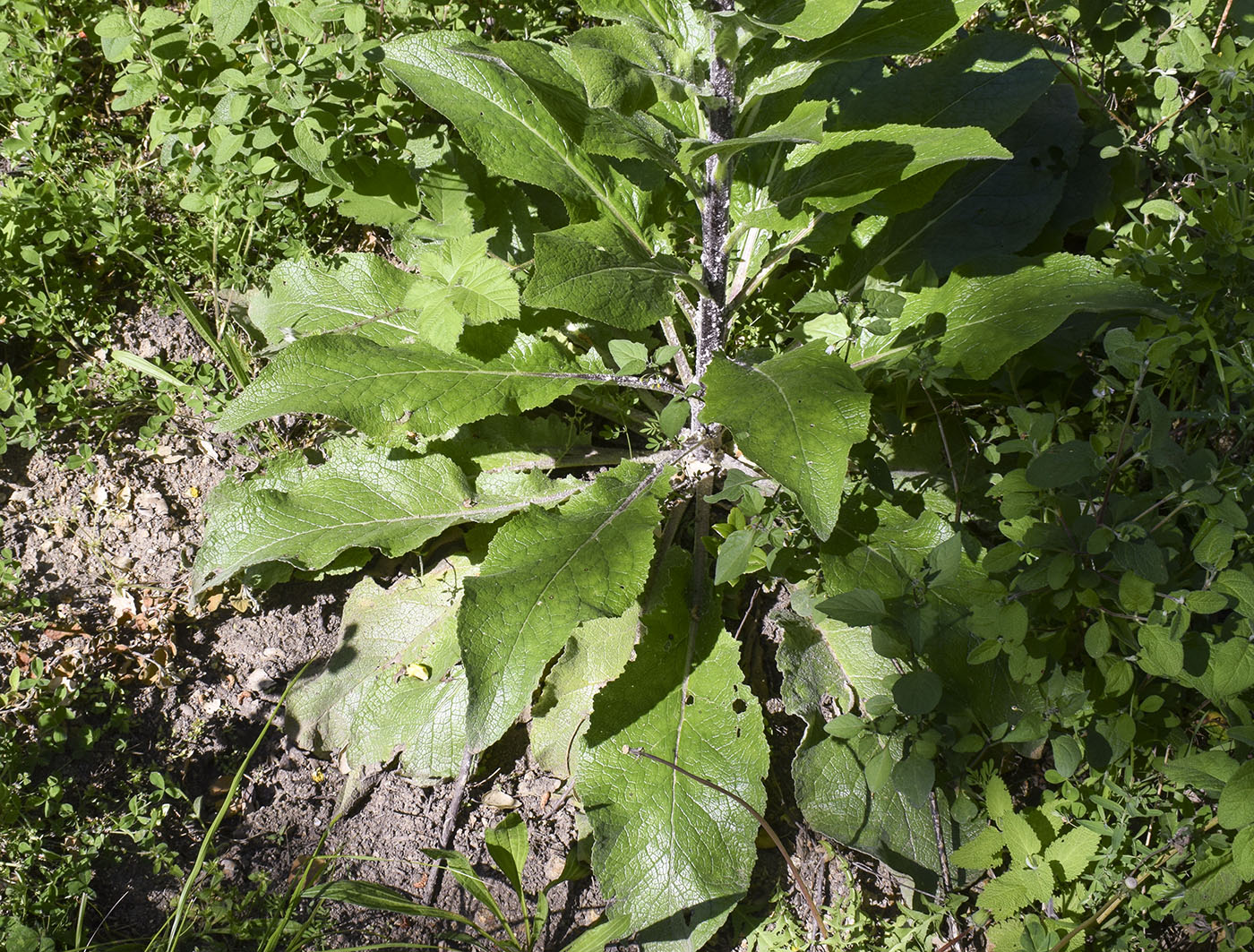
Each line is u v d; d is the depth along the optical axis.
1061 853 2.33
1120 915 2.34
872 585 2.58
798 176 2.66
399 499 2.87
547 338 3.21
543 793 2.76
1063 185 3.17
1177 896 2.23
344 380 2.70
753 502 2.36
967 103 3.10
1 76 3.56
